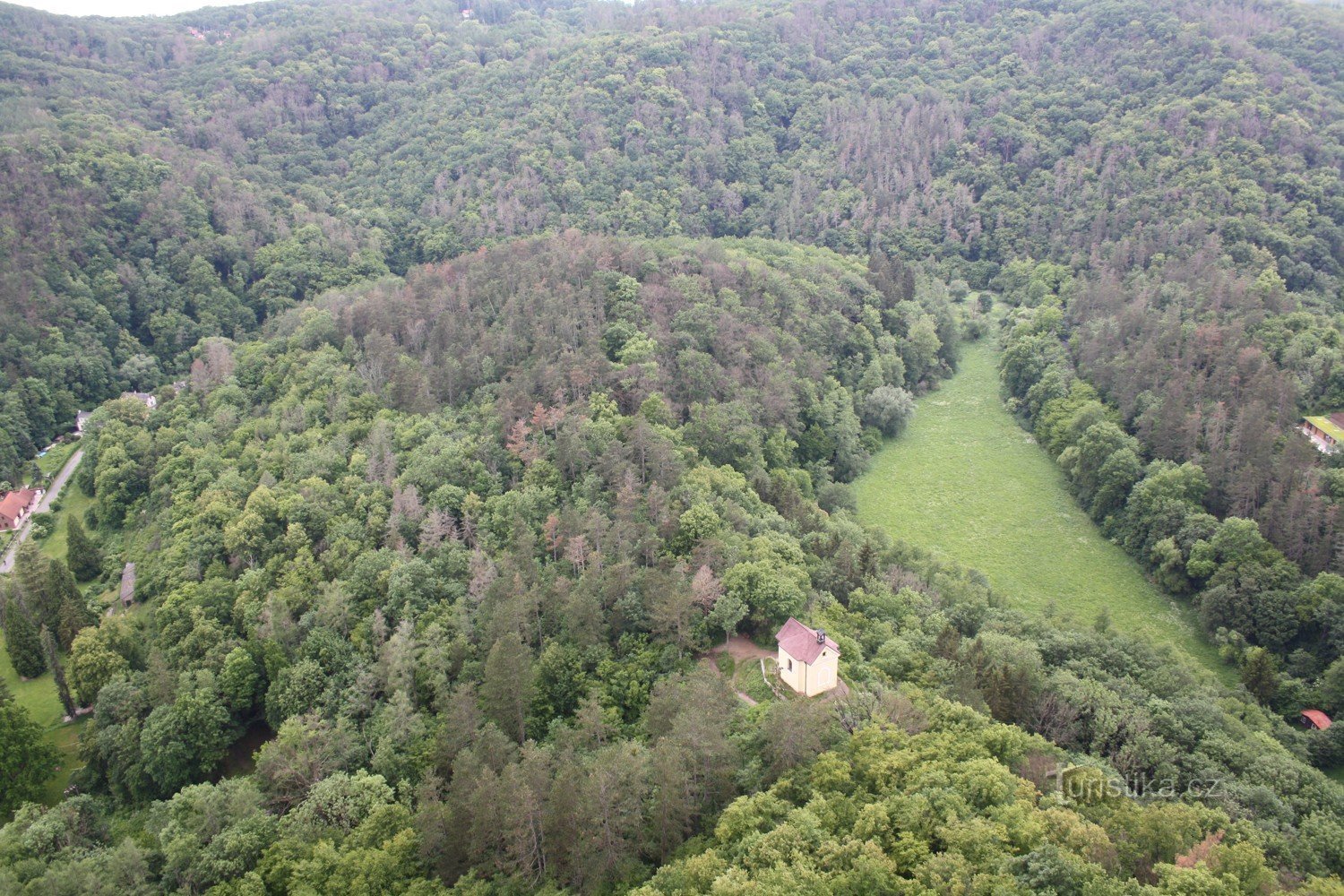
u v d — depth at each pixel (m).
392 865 82.88
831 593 125.25
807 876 69.94
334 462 155.38
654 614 108.56
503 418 156.12
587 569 121.38
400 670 108.38
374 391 178.38
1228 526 150.88
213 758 109.81
